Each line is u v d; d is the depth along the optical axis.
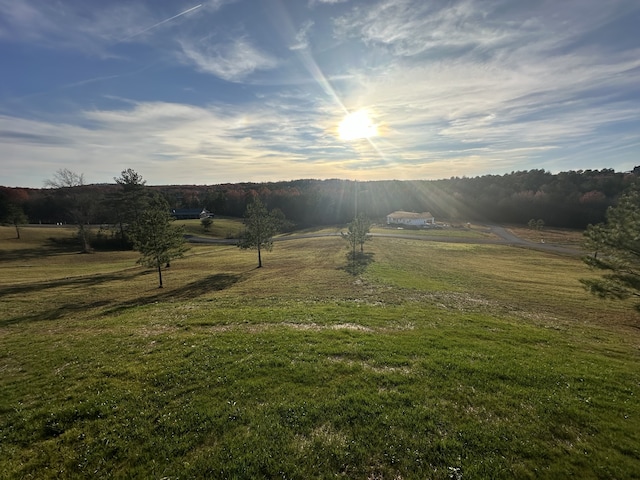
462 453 7.06
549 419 8.25
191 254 56.78
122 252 58.59
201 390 9.51
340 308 19.86
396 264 42.28
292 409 8.48
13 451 7.25
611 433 7.77
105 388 9.74
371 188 151.88
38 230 69.06
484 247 61.34
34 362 12.05
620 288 18.47
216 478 6.41
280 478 6.41
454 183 148.50
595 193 99.69
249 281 32.03
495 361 11.53
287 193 137.62
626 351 14.52
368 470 6.63
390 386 9.69
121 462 6.92
